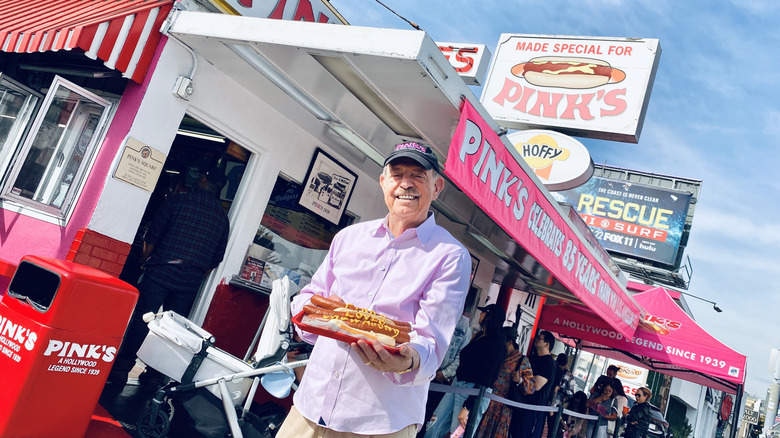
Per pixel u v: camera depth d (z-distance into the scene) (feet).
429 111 14.28
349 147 21.08
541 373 26.05
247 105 18.16
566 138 30.12
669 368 41.32
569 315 37.78
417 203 6.95
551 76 39.52
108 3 16.25
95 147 15.30
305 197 21.25
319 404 6.63
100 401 14.79
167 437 13.16
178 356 13.43
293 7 19.08
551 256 19.24
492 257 31.96
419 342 5.98
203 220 17.11
